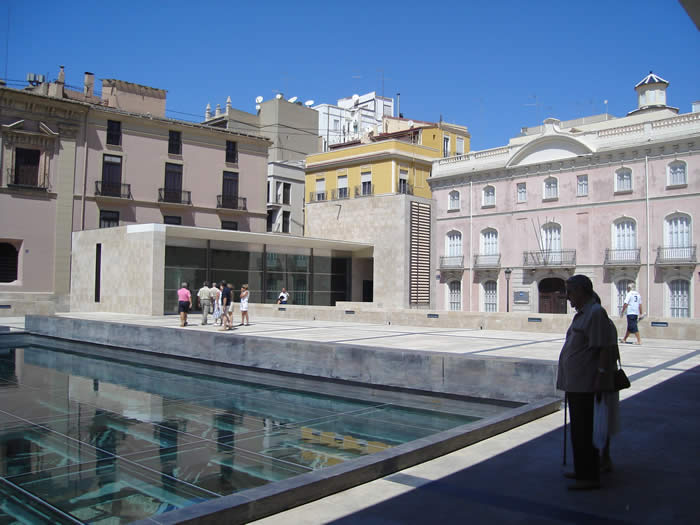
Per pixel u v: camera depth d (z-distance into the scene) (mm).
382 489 4980
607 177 38406
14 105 38094
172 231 31094
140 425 10281
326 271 42906
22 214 38219
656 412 7664
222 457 8305
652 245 36312
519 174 42594
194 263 33594
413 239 43781
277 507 4477
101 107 41562
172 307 32219
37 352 19828
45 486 7098
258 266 37469
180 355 17281
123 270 31906
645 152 36750
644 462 5551
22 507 6406
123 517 6121
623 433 6605
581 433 4895
